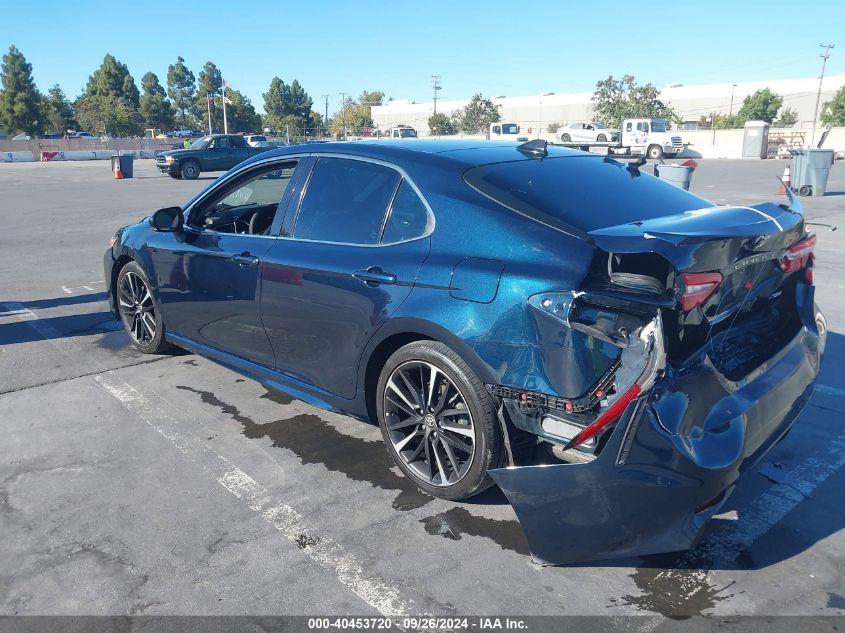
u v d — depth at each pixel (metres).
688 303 2.44
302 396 3.94
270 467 3.62
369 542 2.96
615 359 2.57
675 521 2.46
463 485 3.09
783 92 80.31
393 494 3.35
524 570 2.77
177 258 4.54
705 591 2.63
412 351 3.13
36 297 7.27
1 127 79.12
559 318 2.64
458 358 2.96
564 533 2.63
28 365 5.18
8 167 39.59
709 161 37.66
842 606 2.54
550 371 2.68
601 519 2.55
